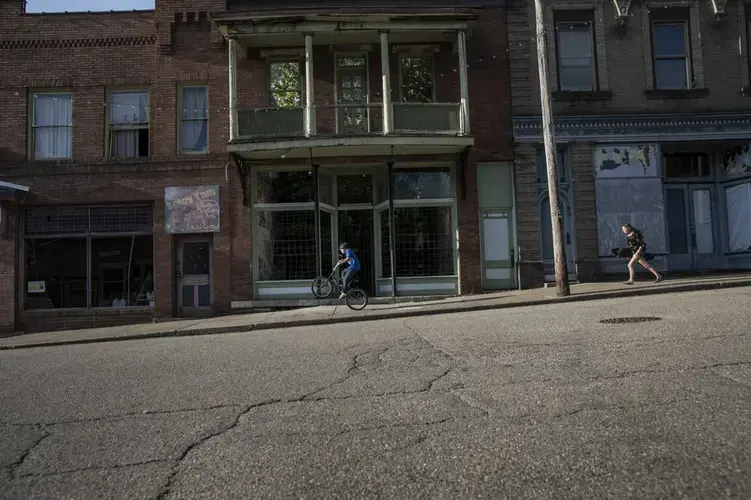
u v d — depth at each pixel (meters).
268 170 16.66
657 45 17.31
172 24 16.88
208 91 16.81
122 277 16.70
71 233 16.73
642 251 14.80
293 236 16.61
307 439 4.35
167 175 16.59
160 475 3.83
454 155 16.58
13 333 16.16
